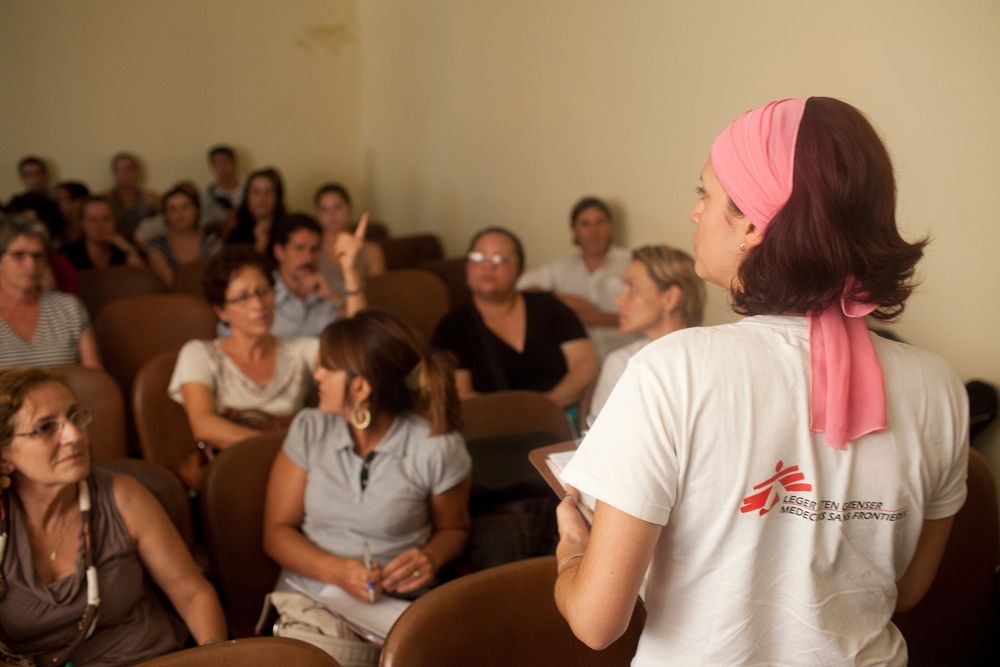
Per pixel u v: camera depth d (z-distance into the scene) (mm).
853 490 745
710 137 2840
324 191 4359
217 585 1688
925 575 882
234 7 5309
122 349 2955
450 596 1093
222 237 4852
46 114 4902
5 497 1352
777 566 761
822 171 683
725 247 771
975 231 2057
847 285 721
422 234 5031
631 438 723
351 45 5691
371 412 1652
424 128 4945
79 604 1390
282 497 1689
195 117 5340
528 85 3848
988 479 1434
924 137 2152
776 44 2535
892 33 2197
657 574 798
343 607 1562
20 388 1321
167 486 1627
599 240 3281
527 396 2025
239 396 2275
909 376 766
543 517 1785
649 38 3055
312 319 3115
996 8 1948
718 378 716
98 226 4117
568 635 1149
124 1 4988
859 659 790
